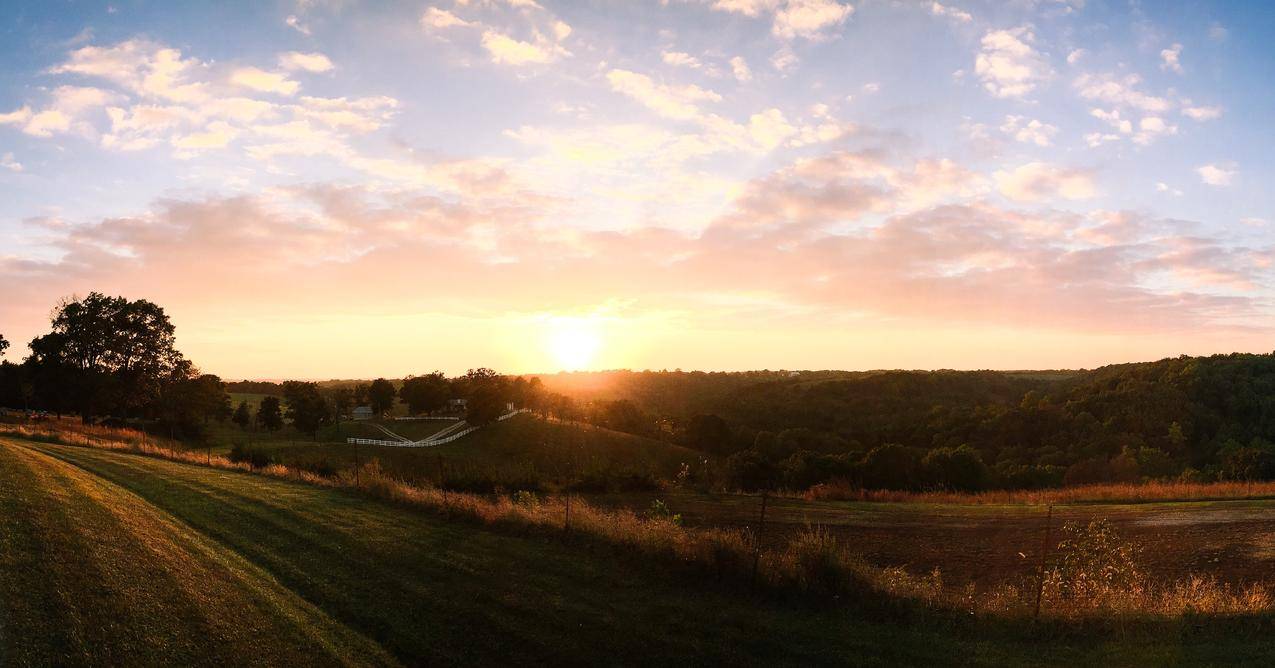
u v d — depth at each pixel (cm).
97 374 7306
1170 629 1065
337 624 1061
